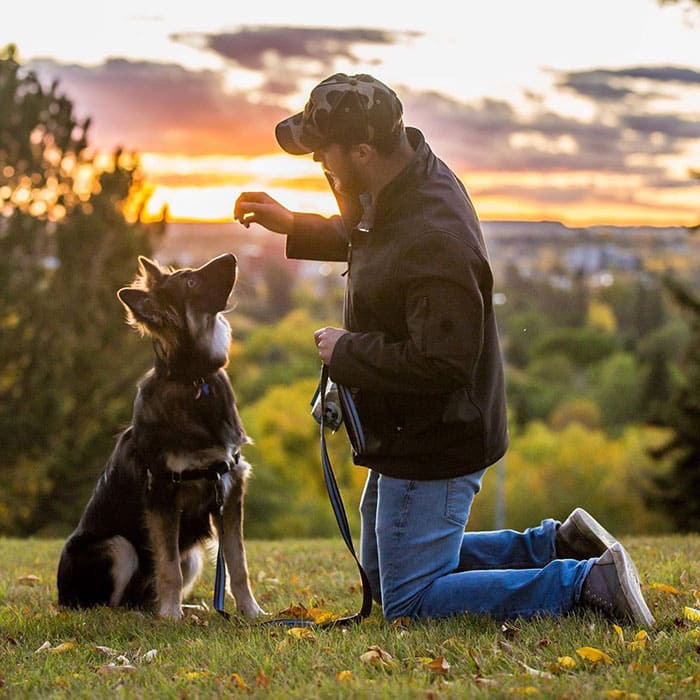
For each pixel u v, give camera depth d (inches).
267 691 135.3
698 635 151.6
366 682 135.1
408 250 158.7
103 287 954.7
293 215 195.9
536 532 180.1
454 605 166.2
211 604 219.6
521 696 125.3
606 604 160.1
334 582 237.3
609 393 2866.6
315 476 1882.4
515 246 4500.5
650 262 4298.7
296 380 2298.2
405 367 157.2
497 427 166.6
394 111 161.0
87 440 948.6
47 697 138.5
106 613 198.8
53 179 975.0
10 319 934.4
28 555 323.6
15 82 964.6
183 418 193.2
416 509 166.7
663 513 916.0
